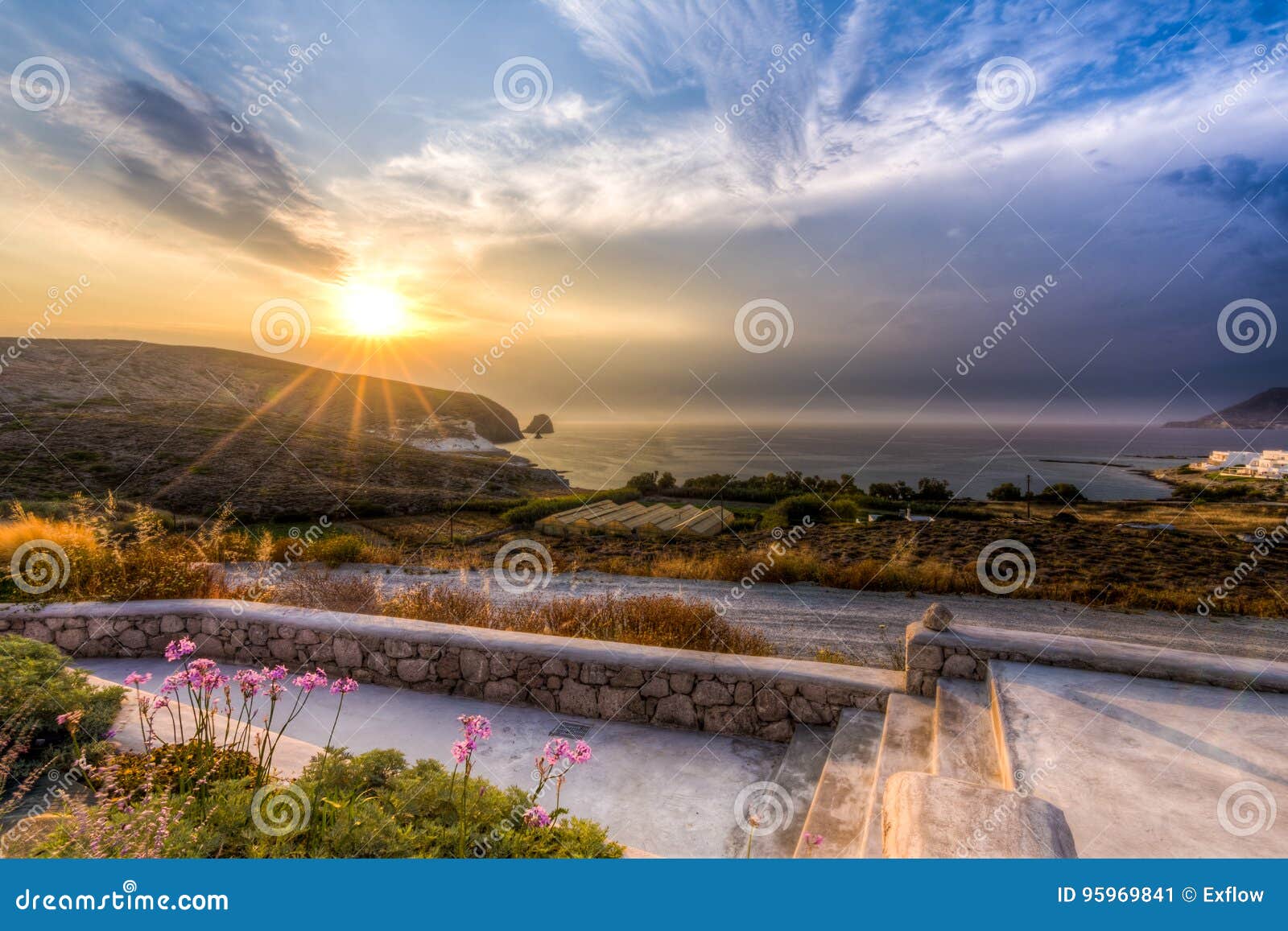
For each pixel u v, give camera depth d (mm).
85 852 2174
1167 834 2674
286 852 2314
